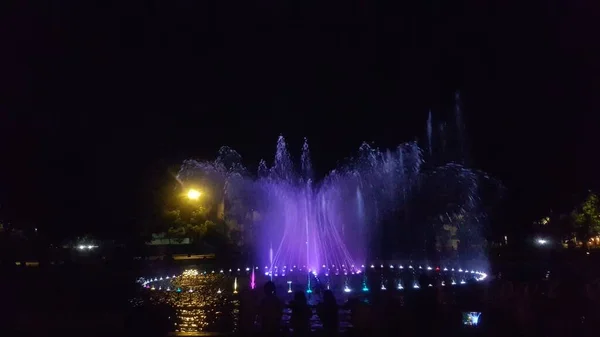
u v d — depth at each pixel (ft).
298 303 28.50
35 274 55.83
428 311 28.73
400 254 99.81
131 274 63.82
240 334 25.67
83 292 47.60
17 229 91.35
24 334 29.09
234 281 62.85
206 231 109.81
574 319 28.04
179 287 57.31
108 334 28.50
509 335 26.94
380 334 26.71
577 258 75.36
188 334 24.64
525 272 61.16
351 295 49.98
